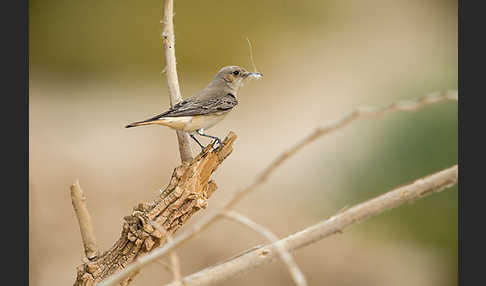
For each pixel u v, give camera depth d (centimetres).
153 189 1392
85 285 526
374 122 1462
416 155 1339
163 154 1523
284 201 1437
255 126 1800
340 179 1455
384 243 1353
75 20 2044
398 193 437
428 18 2341
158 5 2069
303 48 2134
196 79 2006
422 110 1362
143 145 1558
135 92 1938
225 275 452
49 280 1105
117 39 2050
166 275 1165
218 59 2069
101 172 1403
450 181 429
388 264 1306
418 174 1319
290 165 1566
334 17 2322
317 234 448
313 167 1536
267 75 2042
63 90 1903
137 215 528
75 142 1541
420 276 1276
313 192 1461
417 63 1964
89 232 555
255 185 350
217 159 571
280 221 1366
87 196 1319
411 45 2133
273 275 1195
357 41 2189
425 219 1353
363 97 1827
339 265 1289
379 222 1385
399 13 2356
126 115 1781
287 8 2239
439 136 1323
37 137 1517
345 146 1513
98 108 1802
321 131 329
